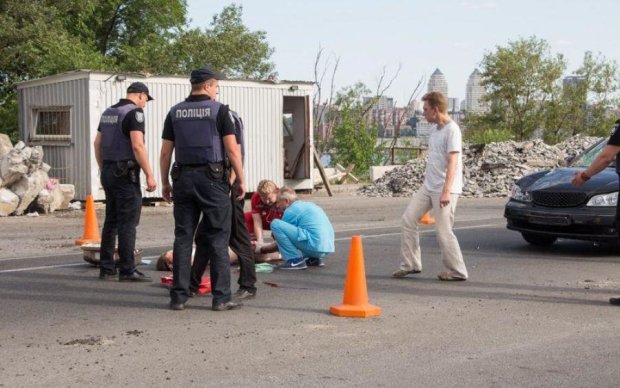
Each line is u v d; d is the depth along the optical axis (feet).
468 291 28.58
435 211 30.42
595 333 22.43
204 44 125.90
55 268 33.42
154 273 32.22
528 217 37.06
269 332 22.24
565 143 99.60
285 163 84.58
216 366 18.93
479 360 19.58
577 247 40.34
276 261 34.76
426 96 30.04
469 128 188.65
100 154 30.07
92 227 41.45
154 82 69.05
